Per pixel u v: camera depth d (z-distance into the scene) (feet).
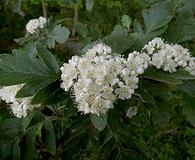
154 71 0.63
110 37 0.69
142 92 0.62
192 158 1.07
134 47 0.70
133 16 1.39
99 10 1.43
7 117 1.05
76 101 0.60
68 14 1.49
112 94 0.58
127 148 0.70
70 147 0.71
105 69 0.57
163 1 0.85
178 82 0.57
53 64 0.64
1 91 0.69
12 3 1.24
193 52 1.02
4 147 0.72
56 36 0.99
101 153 0.70
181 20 0.80
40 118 0.73
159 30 0.77
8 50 1.38
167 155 1.07
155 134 1.11
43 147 1.07
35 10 1.49
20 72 0.62
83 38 1.08
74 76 0.60
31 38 1.02
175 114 1.15
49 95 0.61
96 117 0.58
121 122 0.73
